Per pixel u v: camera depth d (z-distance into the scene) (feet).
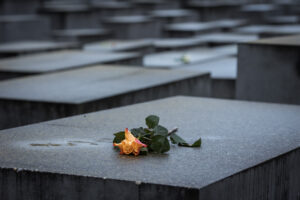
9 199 10.78
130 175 10.17
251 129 14.11
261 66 24.25
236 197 10.50
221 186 10.00
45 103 18.94
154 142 11.59
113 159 11.23
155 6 79.20
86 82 23.25
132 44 47.67
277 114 16.12
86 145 12.34
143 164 10.87
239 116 15.78
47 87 22.00
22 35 54.19
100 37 59.98
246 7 93.76
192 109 16.81
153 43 48.67
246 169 10.68
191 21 75.36
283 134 13.60
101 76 25.13
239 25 76.54
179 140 12.24
